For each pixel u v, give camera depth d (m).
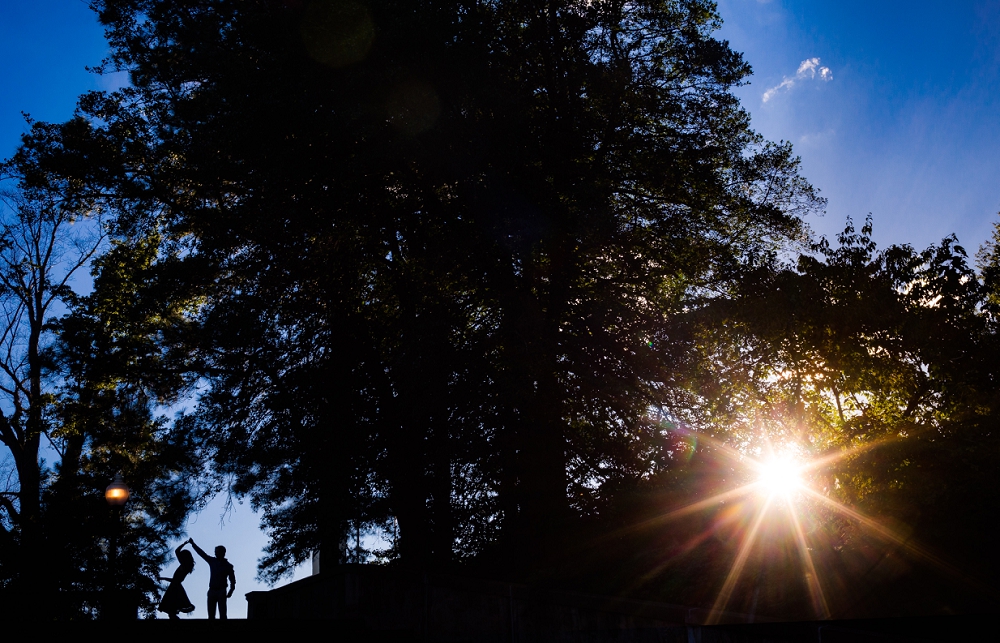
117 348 22.62
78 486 23.86
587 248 19.06
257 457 18.42
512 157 17.59
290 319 19.81
